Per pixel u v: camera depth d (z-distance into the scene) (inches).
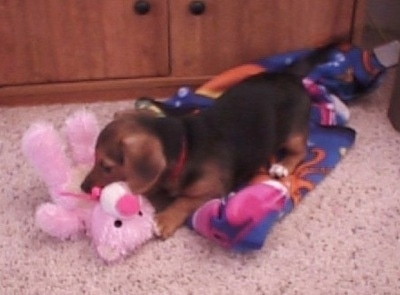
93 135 43.1
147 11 50.8
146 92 55.0
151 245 40.2
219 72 54.6
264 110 43.3
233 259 39.3
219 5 51.3
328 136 48.4
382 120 52.4
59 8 50.0
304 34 53.6
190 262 39.1
